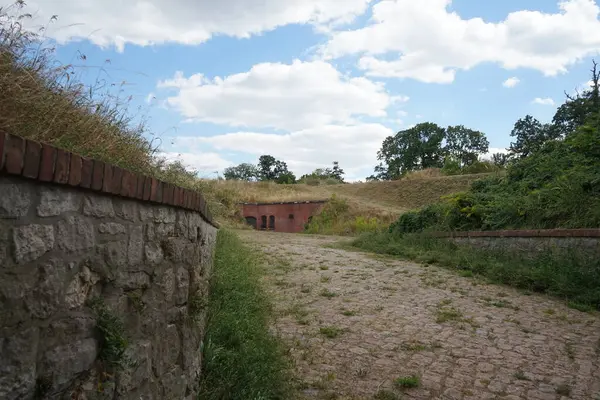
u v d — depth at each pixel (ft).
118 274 7.31
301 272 33.17
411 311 22.93
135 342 7.83
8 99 6.56
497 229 37.96
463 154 273.95
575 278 26.78
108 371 6.90
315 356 16.21
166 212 9.46
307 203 124.16
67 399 5.93
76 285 6.21
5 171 4.80
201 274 13.76
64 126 7.86
